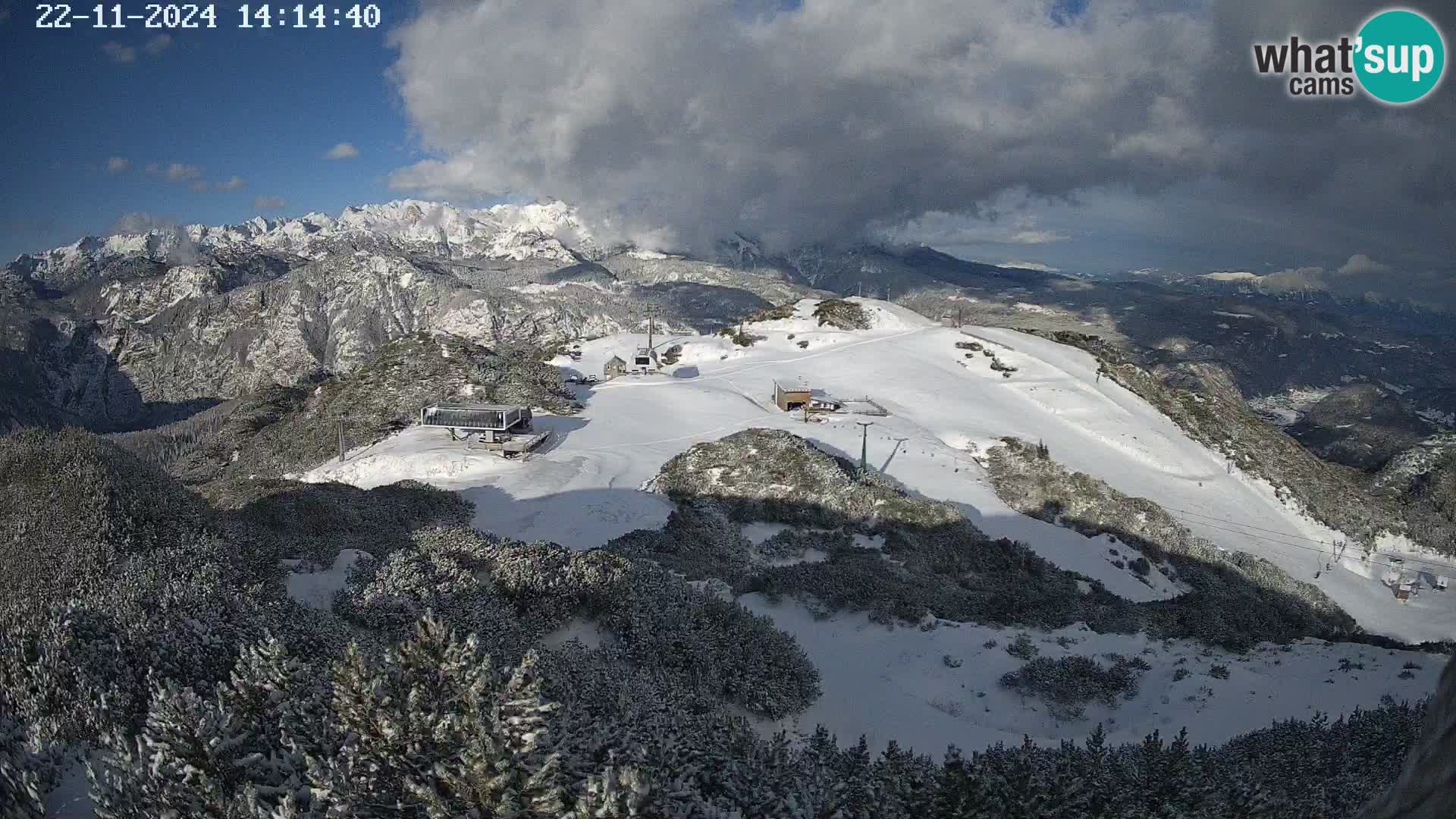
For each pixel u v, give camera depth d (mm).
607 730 11523
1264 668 25672
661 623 21469
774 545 40125
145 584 17312
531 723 9570
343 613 19219
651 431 69688
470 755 8844
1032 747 16609
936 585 35219
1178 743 14195
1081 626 29469
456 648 10602
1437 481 84438
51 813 9844
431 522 41188
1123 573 43594
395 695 10195
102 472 22266
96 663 13289
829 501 45969
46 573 18156
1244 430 89688
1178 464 71500
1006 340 110438
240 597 17375
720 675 19875
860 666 25156
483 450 61531
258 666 11719
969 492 54312
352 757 9547
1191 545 51281
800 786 11148
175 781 9508
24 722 11977
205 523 23109
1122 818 11836
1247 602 40500
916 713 21531
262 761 10008
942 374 90938
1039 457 63469
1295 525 66375
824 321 116812
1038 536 47000
